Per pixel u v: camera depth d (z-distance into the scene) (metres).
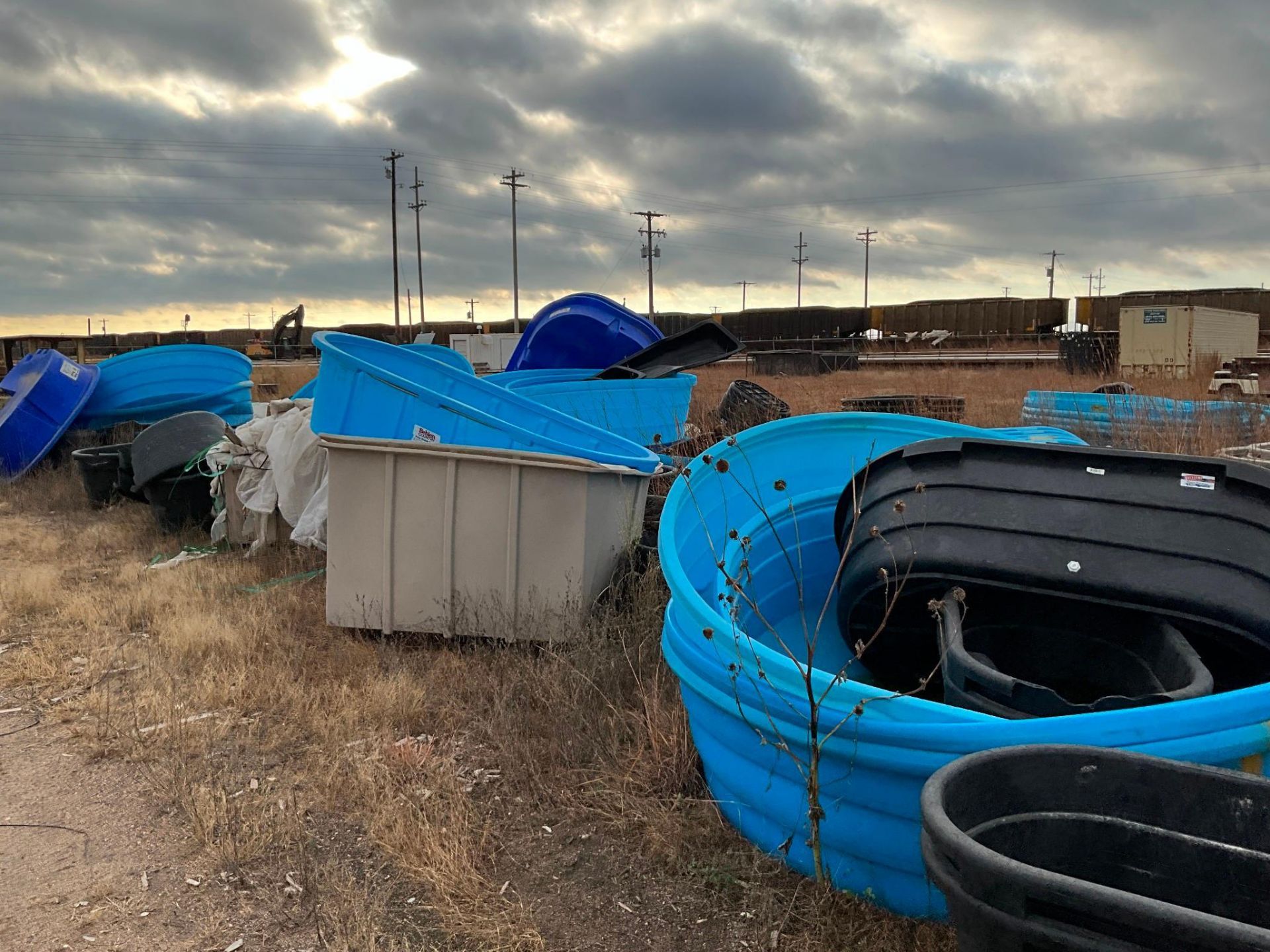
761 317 55.66
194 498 8.65
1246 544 3.34
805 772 3.03
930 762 2.71
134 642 5.72
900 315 54.00
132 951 2.88
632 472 5.53
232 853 3.36
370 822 3.60
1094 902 1.71
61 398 12.23
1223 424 8.31
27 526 9.77
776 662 3.09
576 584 5.23
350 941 2.87
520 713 4.38
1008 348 42.09
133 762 4.16
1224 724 2.51
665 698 4.32
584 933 2.98
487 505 5.30
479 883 3.20
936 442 4.02
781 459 5.43
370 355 6.93
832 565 5.36
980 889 1.84
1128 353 29.80
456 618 5.41
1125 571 3.40
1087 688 3.76
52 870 3.33
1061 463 3.77
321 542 7.00
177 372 13.30
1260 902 2.08
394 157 67.88
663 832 3.42
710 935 2.93
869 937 2.87
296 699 4.70
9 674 5.24
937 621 4.01
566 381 10.41
